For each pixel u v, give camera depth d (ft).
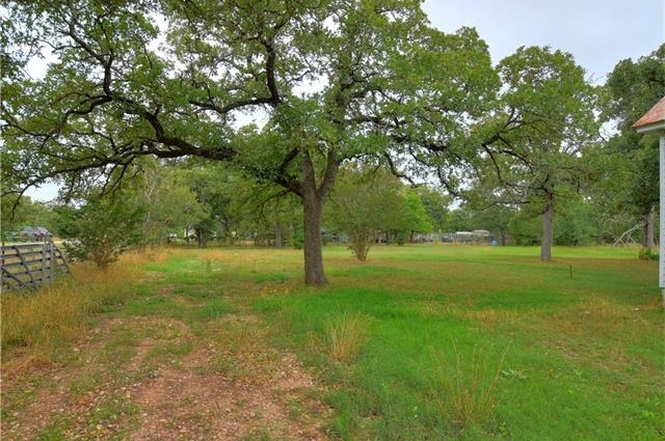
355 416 13.19
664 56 56.49
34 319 21.68
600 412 13.84
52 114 31.55
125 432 12.30
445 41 40.78
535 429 12.55
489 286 42.29
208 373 16.98
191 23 31.89
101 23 28.07
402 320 25.70
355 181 63.87
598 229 163.22
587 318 27.32
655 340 22.33
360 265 67.92
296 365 17.97
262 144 38.09
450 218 275.59
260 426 12.81
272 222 121.90
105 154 37.27
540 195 57.52
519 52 46.03
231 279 46.44
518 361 18.37
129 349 19.88
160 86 32.81
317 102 32.65
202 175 142.82
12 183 33.73
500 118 38.65
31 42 26.43
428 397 14.51
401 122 36.88
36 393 14.87
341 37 37.01
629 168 48.70
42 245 38.81
